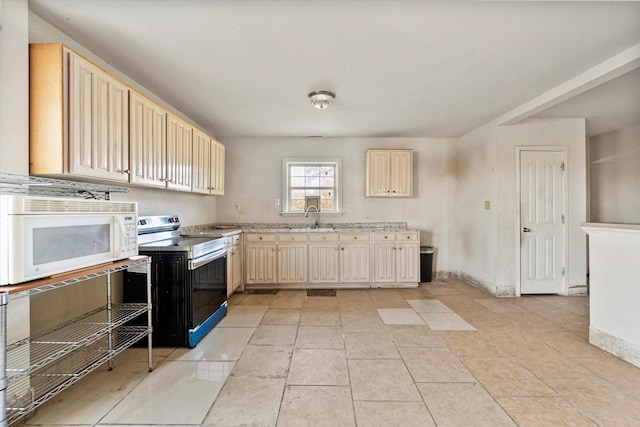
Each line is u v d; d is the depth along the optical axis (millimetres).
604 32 1980
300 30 1943
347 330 2824
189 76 2621
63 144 1638
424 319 3105
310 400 1770
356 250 4379
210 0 1658
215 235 3412
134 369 2119
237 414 1646
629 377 2008
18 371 1339
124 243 1849
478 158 4289
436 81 2730
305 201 4848
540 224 3941
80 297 2160
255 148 4875
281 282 4332
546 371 2088
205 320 2723
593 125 4383
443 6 1714
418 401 1760
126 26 1901
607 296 2369
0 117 1502
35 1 1650
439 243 4973
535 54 2260
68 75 1663
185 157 3074
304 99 3172
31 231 1306
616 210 4703
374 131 4488
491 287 4023
